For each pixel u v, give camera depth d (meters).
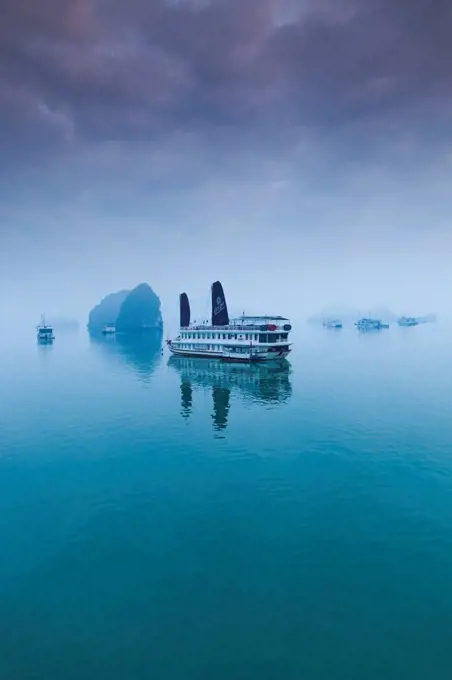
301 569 23.62
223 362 116.31
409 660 17.62
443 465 38.53
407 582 22.41
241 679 16.89
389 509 30.48
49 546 26.67
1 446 46.38
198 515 30.16
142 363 118.31
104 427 52.94
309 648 18.30
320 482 35.34
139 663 17.78
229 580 22.84
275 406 62.53
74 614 20.64
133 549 26.05
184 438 47.91
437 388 74.94
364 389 74.62
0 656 18.33
